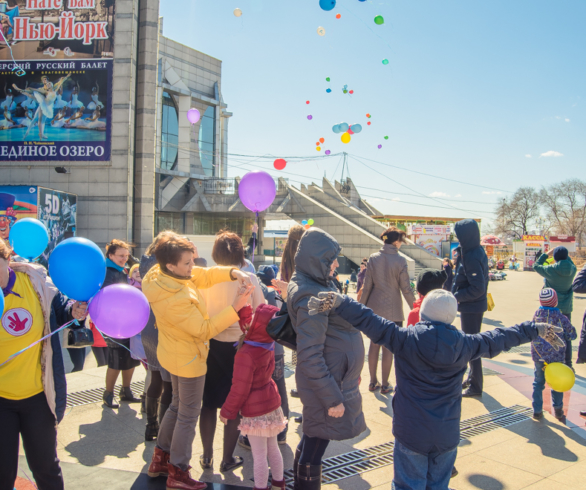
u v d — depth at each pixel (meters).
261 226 37.06
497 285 26.55
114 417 4.50
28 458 2.59
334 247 2.79
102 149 17.91
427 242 35.09
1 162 17.70
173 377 3.22
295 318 2.72
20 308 2.50
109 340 4.66
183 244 3.01
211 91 34.91
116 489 3.14
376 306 5.30
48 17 17.56
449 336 2.48
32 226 3.62
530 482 3.34
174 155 31.38
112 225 18.11
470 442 4.05
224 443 3.44
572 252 43.88
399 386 2.64
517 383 5.90
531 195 65.31
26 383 2.51
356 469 3.54
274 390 3.06
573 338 4.50
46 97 17.69
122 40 17.78
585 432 4.30
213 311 3.47
